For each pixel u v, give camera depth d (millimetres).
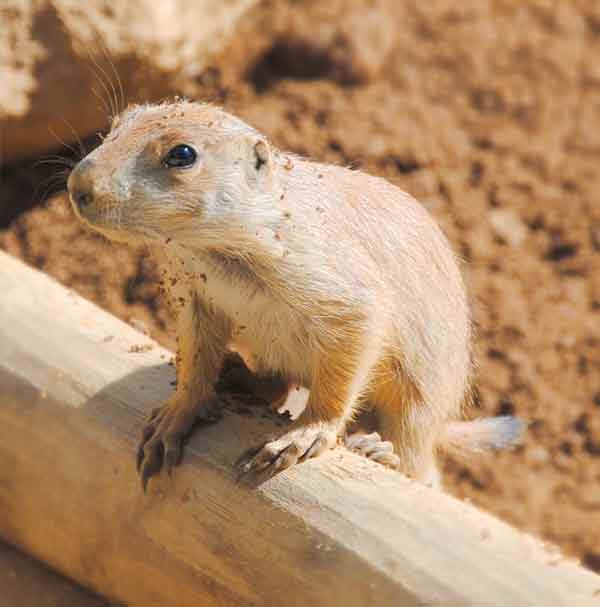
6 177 20141
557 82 23953
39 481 12656
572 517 18000
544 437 19000
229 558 11344
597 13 25422
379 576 10469
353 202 13289
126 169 11156
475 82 23641
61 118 19734
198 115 11680
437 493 11016
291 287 12172
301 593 10891
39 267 19172
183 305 12461
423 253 14219
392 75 23469
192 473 11688
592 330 20062
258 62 22938
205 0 20625
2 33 18922
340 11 23781
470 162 22141
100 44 19359
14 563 13359
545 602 9859
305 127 21984
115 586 12492
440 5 25203
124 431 12219
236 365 13586
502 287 20469
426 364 14406
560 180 22109
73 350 12875
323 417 12328
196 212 11461
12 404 12766
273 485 11273
